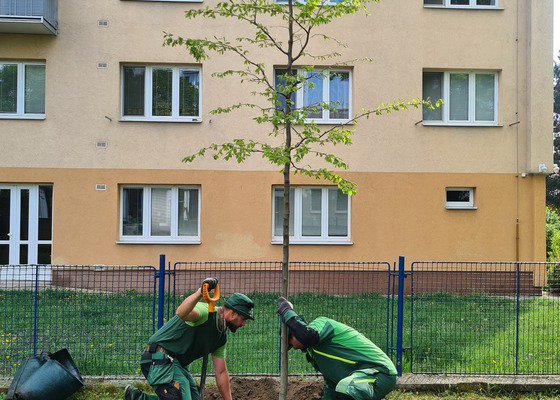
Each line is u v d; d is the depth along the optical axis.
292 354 7.45
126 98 15.97
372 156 15.98
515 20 16.27
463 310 8.32
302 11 5.86
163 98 16.00
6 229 15.73
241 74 6.36
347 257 15.93
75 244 15.56
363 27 16.00
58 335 7.47
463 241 16.06
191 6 15.84
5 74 15.80
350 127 15.94
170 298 7.56
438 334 7.99
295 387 6.40
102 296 7.68
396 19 16.06
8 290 7.46
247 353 7.40
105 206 15.63
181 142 15.80
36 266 7.33
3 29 15.23
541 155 16.00
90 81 15.67
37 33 15.54
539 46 16.06
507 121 16.20
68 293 7.64
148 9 15.77
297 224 16.08
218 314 4.99
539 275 8.07
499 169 16.17
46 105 15.59
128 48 15.75
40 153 15.57
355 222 15.95
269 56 15.82
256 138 15.84
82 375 6.91
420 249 16.00
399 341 7.08
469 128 16.16
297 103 16.02
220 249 15.77
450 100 16.41
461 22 16.19
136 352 7.28
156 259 15.72
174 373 4.88
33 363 6.20
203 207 15.78
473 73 16.44
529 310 8.02
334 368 4.91
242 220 15.80
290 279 10.77
